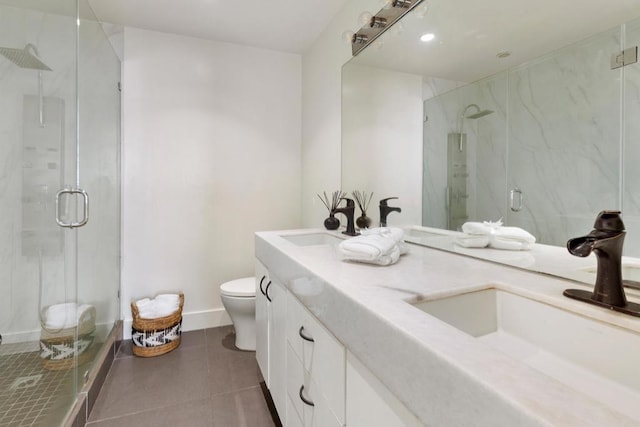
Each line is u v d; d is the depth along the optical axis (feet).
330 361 2.70
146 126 7.64
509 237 3.20
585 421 1.02
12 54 5.49
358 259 3.37
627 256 2.27
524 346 2.40
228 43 8.26
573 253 2.12
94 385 5.21
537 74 2.85
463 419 1.31
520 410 1.08
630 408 1.69
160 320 6.77
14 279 5.33
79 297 5.41
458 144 3.79
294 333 3.71
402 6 4.32
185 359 6.60
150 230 7.75
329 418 2.72
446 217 4.04
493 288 2.68
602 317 1.97
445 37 3.88
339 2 6.39
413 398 1.62
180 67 7.86
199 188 8.14
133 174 7.57
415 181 4.55
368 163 5.61
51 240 5.37
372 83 5.42
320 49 7.68
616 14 2.26
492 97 3.32
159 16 7.00
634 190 2.20
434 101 4.12
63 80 5.46
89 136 5.90
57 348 4.97
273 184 8.84
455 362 1.36
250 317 6.86
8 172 5.47
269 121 8.74
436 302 2.38
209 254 8.27
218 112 8.25
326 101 7.34
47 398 4.63
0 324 5.14
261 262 5.55
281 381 4.29
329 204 7.20
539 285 2.56
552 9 2.71
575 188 2.58
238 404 5.16
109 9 6.72
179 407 5.08
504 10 3.15
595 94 2.41
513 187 3.12
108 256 6.77
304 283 3.28
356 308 2.19
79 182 5.51
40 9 5.52
